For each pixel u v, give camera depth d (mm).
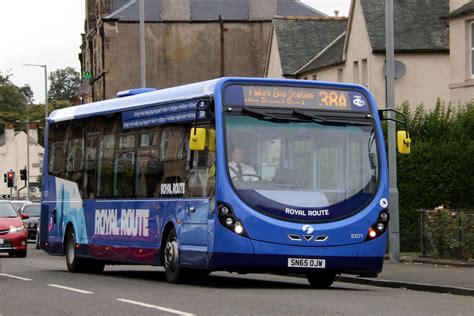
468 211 38844
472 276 29406
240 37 94312
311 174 25031
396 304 20859
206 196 25094
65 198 34719
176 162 26875
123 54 93250
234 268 24516
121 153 30375
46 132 37000
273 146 24969
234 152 24703
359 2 66125
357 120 25750
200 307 19734
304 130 25219
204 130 24641
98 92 97062
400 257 36750
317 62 73812
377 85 63781
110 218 30906
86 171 33000
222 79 25141
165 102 27828
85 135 33250
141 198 28844
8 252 47594
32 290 24797
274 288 25594
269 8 94562
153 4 94188
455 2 55875
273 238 24453
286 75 77438
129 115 30031
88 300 21672
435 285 25953
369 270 25344
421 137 42844
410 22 64875
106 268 37562
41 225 36938
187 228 26000
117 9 94438
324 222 24812
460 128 42906
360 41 65875
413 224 41688
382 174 25641
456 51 52719
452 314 18781
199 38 94062
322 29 80562
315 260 24688
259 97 25219
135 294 23156
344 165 25359
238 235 24328
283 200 24641
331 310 19141
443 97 64250
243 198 24469
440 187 41906
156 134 28234
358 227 25047
